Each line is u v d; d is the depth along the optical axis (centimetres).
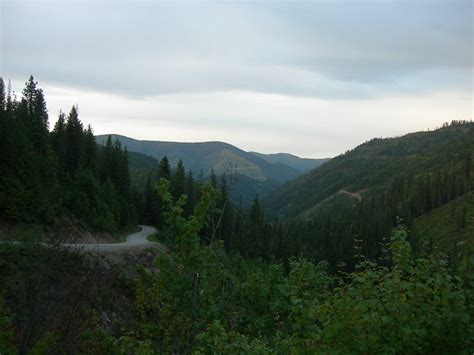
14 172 3612
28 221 3428
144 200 8688
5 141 3659
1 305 1023
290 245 8012
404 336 536
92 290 1157
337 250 8075
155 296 861
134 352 845
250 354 615
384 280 600
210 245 868
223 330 696
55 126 6919
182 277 851
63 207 4141
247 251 5703
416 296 574
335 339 564
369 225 9350
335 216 14662
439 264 596
